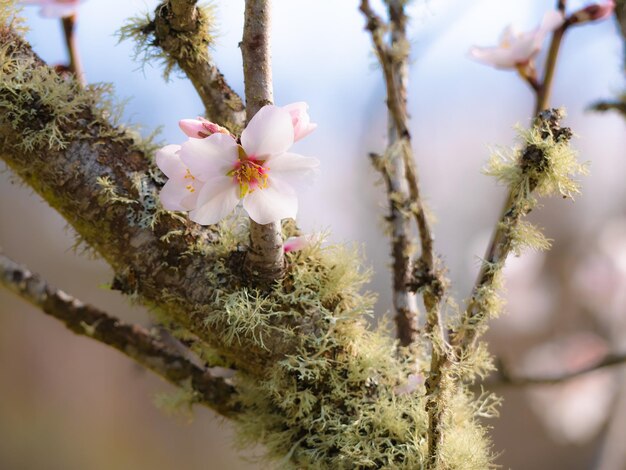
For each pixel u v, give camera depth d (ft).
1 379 7.82
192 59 2.13
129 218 2.06
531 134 2.01
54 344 8.08
